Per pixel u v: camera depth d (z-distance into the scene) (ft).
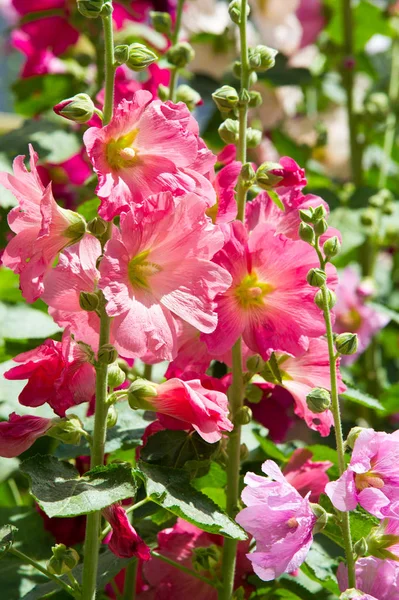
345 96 8.53
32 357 4.57
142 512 4.96
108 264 4.41
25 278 4.42
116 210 4.43
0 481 6.27
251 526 4.41
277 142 8.18
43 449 6.02
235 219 4.86
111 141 4.51
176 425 4.79
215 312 4.65
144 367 5.82
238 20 4.94
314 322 4.70
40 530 5.58
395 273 8.95
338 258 6.85
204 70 8.15
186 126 4.57
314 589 5.61
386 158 7.79
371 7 8.31
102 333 4.56
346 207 7.17
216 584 4.99
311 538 4.43
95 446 4.61
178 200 4.47
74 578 4.84
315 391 4.55
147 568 5.19
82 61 7.18
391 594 4.51
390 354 8.39
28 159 6.33
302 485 5.06
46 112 7.31
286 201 4.88
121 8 6.90
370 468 4.53
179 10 5.88
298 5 8.12
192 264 4.55
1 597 5.33
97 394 4.59
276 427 5.42
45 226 4.35
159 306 4.51
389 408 6.63
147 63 4.61
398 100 8.45
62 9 7.06
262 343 4.70
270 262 4.69
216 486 5.27
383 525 4.60
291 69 7.54
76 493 4.41
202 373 4.89
